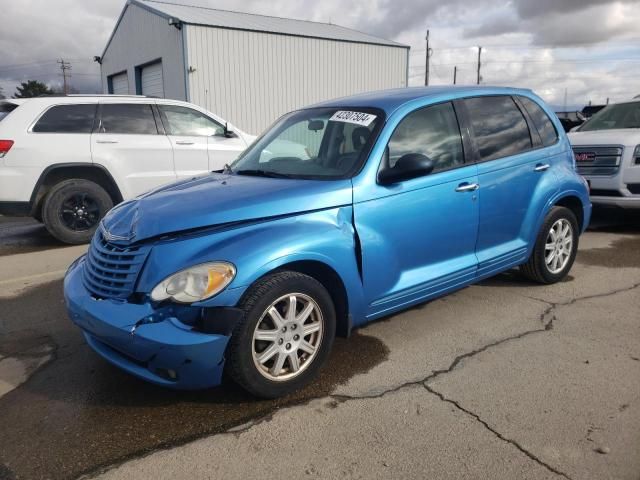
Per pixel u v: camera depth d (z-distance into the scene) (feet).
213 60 61.00
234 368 9.56
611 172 24.32
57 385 11.05
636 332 13.16
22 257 22.09
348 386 10.77
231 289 9.25
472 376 11.09
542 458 8.45
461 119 13.70
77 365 11.95
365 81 74.38
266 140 14.73
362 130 12.37
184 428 9.45
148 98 25.88
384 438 9.04
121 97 25.25
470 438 8.99
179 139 26.12
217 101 62.03
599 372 11.16
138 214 10.72
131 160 24.89
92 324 9.76
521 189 14.74
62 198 23.62
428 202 12.36
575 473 8.10
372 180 11.52
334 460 8.52
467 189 13.16
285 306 10.11
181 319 9.29
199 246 9.66
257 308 9.51
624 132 24.91
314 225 10.56
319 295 10.43
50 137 23.29
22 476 8.27
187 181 13.30
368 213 11.37
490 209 13.87
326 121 13.38
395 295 12.01
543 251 15.94
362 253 11.19
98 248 10.79
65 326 14.25
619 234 24.61
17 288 17.66
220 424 9.55
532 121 15.69
